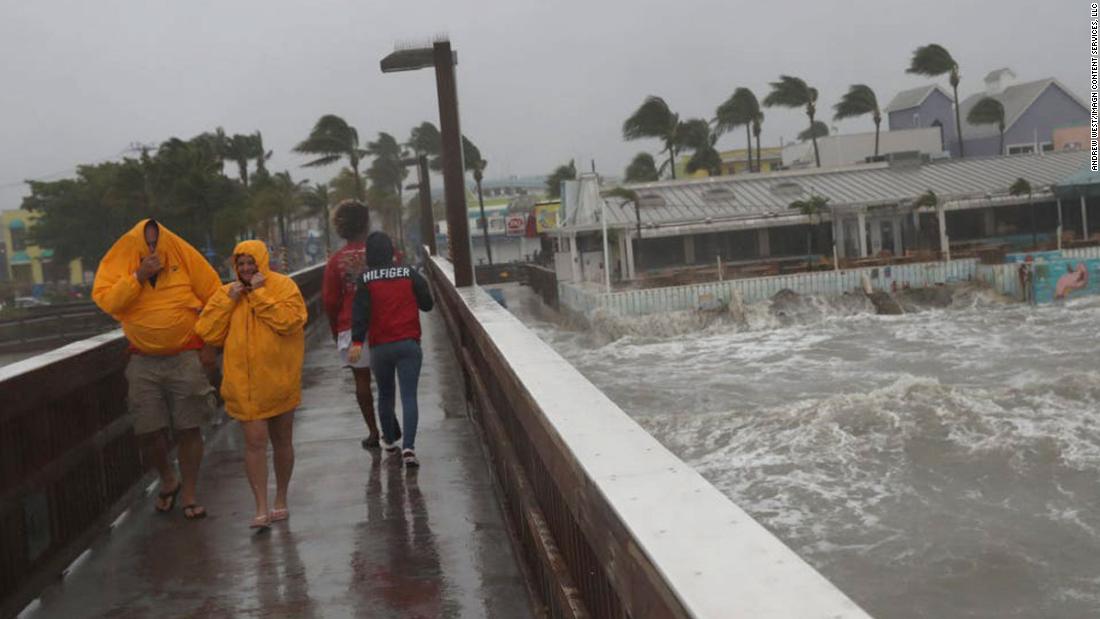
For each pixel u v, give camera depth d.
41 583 4.62
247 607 4.31
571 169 78.31
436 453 7.06
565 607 2.93
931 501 19.00
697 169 75.31
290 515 5.69
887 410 26.09
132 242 5.32
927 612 14.52
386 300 6.63
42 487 4.70
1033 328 42.78
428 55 10.56
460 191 10.71
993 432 23.91
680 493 1.91
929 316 47.53
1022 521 17.77
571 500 2.59
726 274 49.44
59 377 5.02
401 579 4.56
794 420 26.48
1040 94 73.25
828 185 54.03
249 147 64.06
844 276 48.22
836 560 17.03
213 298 5.25
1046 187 51.53
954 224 53.06
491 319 6.29
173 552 5.14
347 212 7.23
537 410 3.11
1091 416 24.91
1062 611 13.98
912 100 77.81
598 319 46.19
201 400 5.61
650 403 32.72
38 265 95.62
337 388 10.20
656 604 1.56
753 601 1.30
